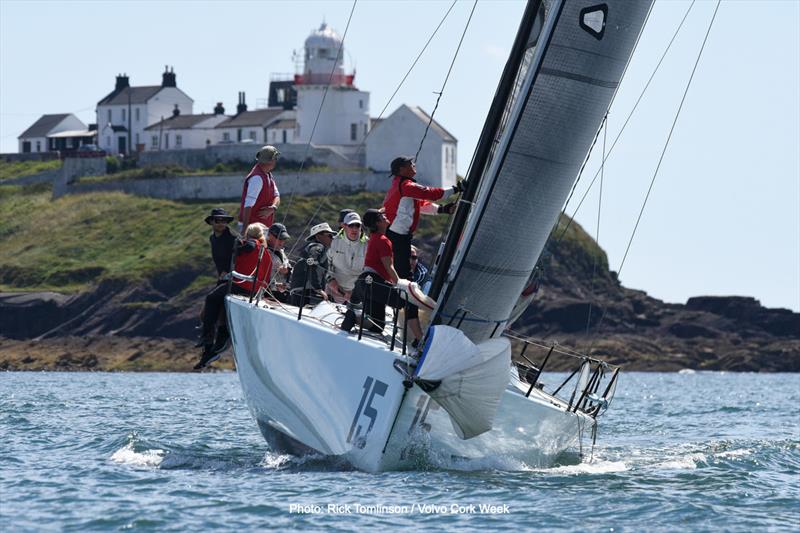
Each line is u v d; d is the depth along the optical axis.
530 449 46.38
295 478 44.38
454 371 38.00
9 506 39.94
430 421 41.09
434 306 40.81
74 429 70.38
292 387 44.78
